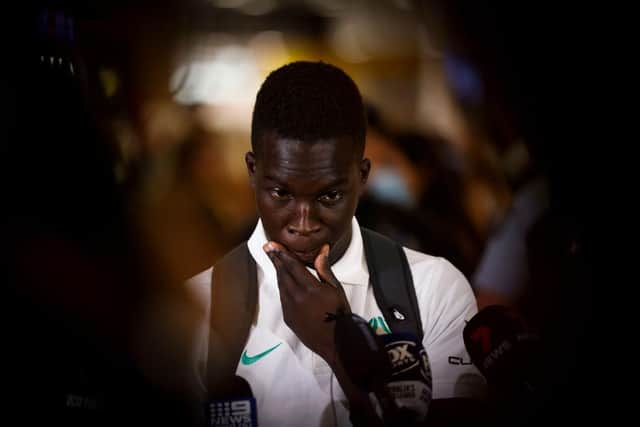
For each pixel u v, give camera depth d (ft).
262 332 25.58
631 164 45.55
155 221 45.62
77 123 23.67
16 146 23.06
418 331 25.38
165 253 44.47
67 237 23.02
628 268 43.11
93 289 22.95
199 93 68.69
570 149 46.50
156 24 64.39
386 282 26.09
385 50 68.95
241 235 47.16
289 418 25.03
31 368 21.63
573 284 40.24
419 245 40.57
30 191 22.98
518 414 31.60
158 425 24.11
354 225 26.55
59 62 23.71
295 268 23.25
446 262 27.48
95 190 23.68
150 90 61.98
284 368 25.32
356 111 23.58
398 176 42.22
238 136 53.83
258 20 77.00
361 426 22.56
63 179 23.17
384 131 43.29
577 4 47.26
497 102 48.78
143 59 62.59
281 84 23.15
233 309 25.57
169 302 25.25
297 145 22.27
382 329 25.62
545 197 41.50
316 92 22.71
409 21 67.31
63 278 22.67
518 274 38.91
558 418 39.83
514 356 22.33
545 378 38.55
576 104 47.47
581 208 44.65
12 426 21.29
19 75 23.45
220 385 24.97
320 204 22.91
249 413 24.79
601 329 41.81
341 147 22.57
